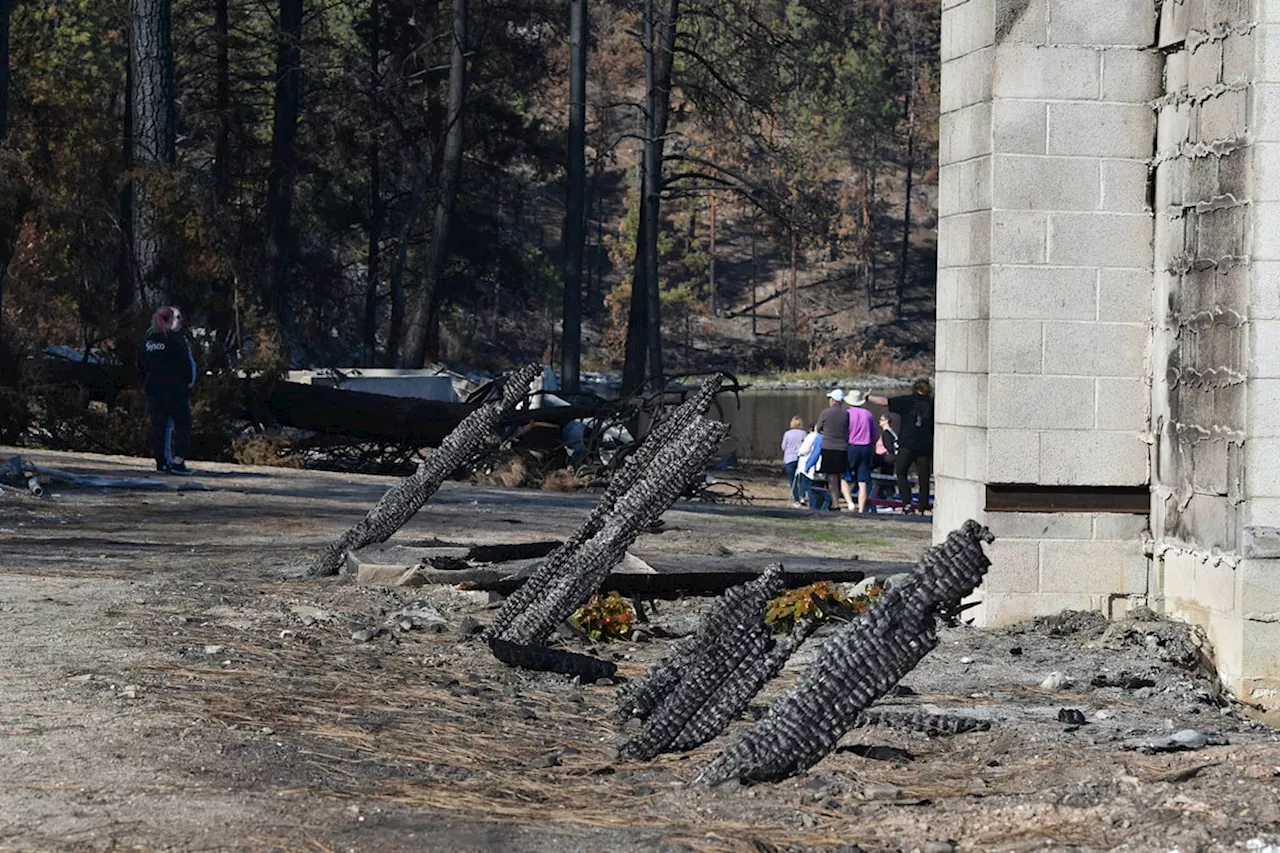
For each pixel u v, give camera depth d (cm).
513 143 6575
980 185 1184
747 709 802
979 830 530
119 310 3003
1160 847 485
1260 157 1045
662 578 1239
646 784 616
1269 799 533
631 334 5172
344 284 7706
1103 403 1176
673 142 12638
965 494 1204
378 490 2202
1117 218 1173
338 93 6128
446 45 6019
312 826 510
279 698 745
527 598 1003
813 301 14125
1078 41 1165
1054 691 943
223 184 5747
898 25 13838
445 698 798
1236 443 1064
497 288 10044
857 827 544
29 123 3109
